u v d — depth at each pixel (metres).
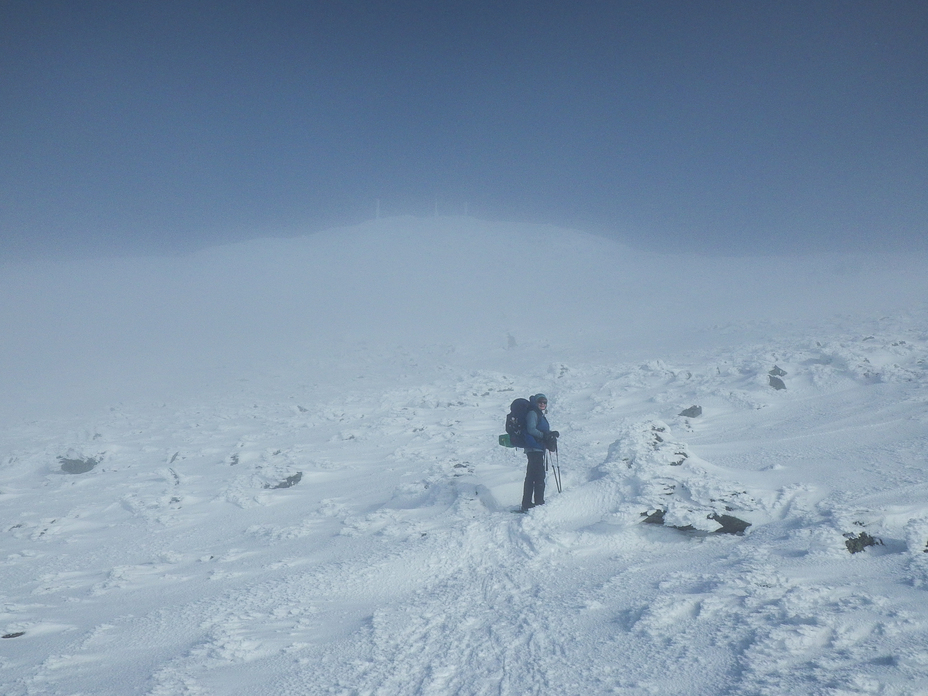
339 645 4.13
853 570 4.34
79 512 10.27
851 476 6.39
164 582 6.33
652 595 4.28
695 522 5.61
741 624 3.61
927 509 5.07
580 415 13.22
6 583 7.06
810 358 13.86
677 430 10.55
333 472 11.27
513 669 3.49
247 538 7.88
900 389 10.40
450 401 17.45
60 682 3.99
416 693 3.33
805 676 2.94
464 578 5.33
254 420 19.08
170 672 3.85
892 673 2.92
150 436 17.77
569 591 4.68
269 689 3.53
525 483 6.92
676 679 3.11
